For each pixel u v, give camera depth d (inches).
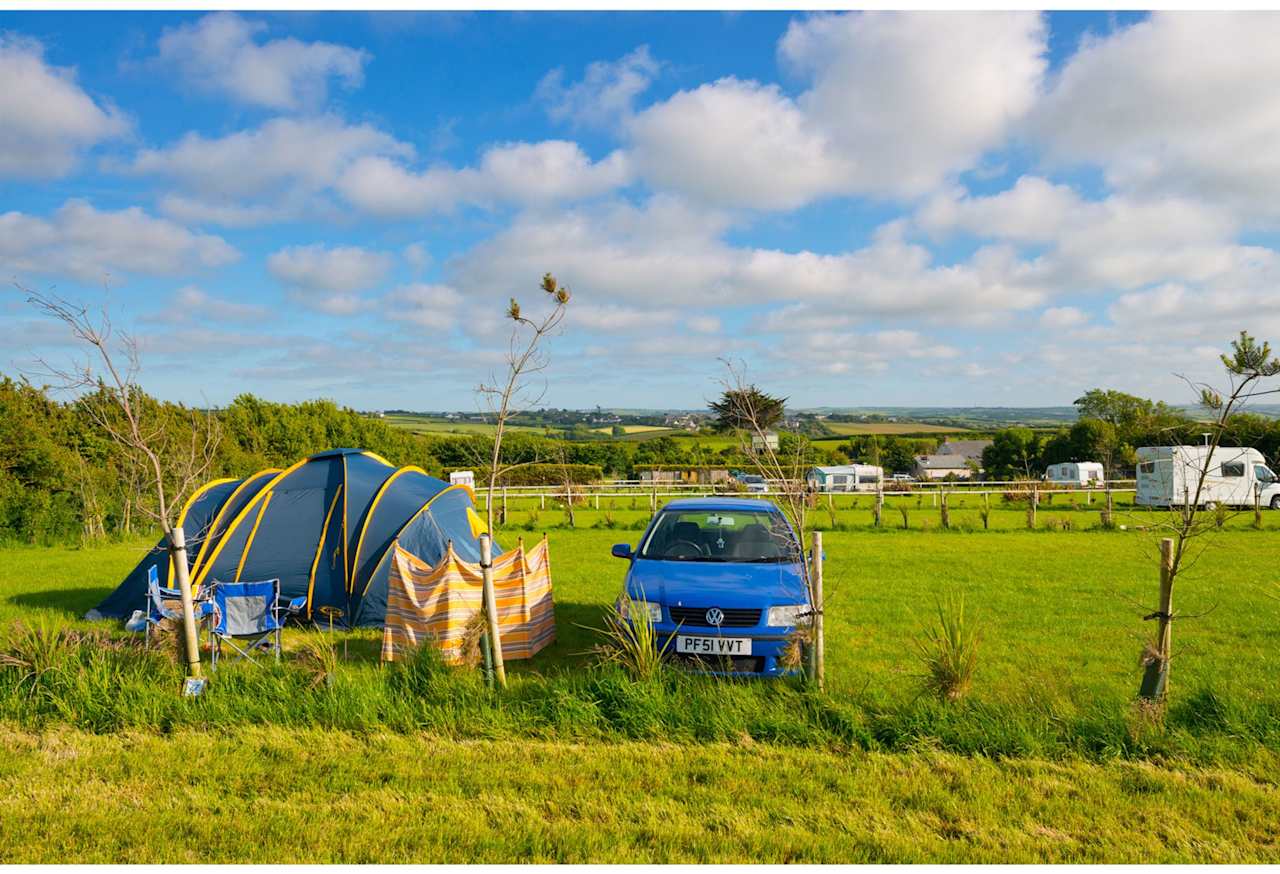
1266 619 410.6
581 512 1280.8
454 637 293.9
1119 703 235.9
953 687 244.4
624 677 246.4
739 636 274.7
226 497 422.3
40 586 511.8
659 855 162.1
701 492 1407.5
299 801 185.9
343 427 2187.5
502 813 179.6
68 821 174.2
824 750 217.5
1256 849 165.6
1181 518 240.7
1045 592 493.0
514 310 417.4
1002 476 3006.9
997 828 173.8
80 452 997.2
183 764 204.7
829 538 872.3
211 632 288.0
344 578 392.8
